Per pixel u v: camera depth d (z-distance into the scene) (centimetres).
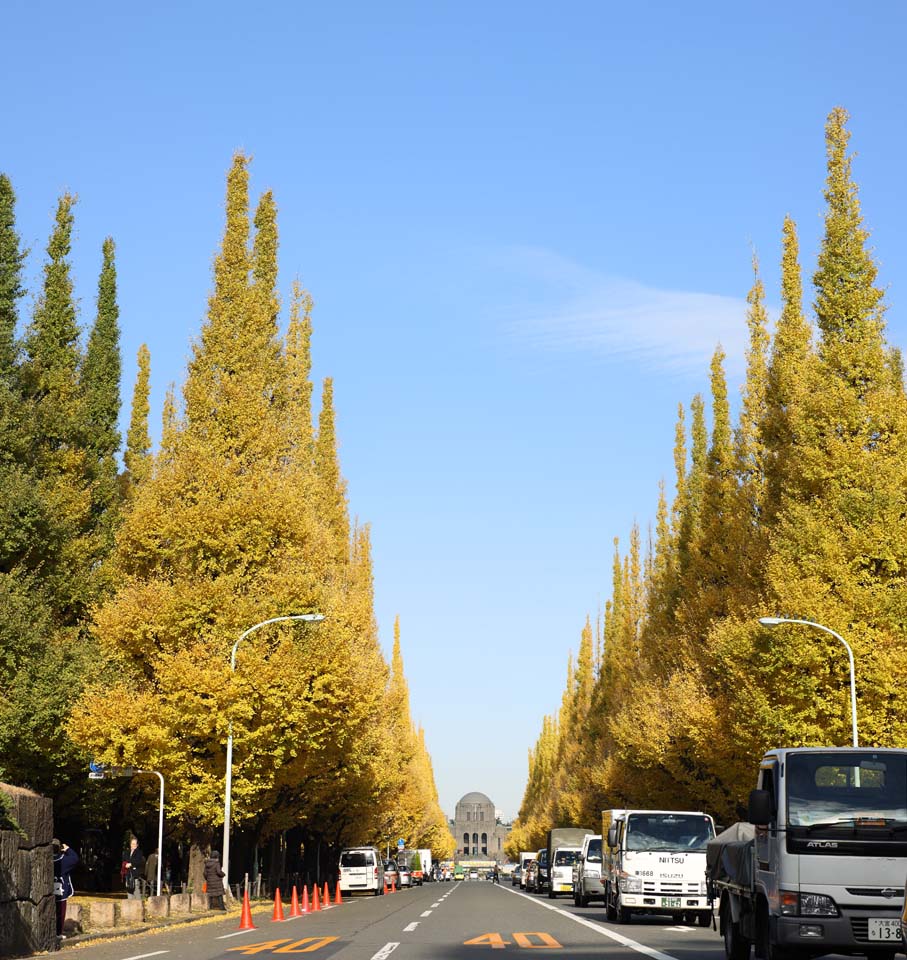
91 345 4428
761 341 4491
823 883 1418
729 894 1766
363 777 5478
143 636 3672
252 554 3841
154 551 3816
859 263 3594
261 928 2745
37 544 3431
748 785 4100
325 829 6175
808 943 1412
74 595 3831
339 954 1914
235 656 3647
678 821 3061
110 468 4338
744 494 4359
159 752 3634
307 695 3788
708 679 4478
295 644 3769
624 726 5559
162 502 3866
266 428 3991
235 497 3825
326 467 5800
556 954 1908
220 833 4619
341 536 5762
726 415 4928
